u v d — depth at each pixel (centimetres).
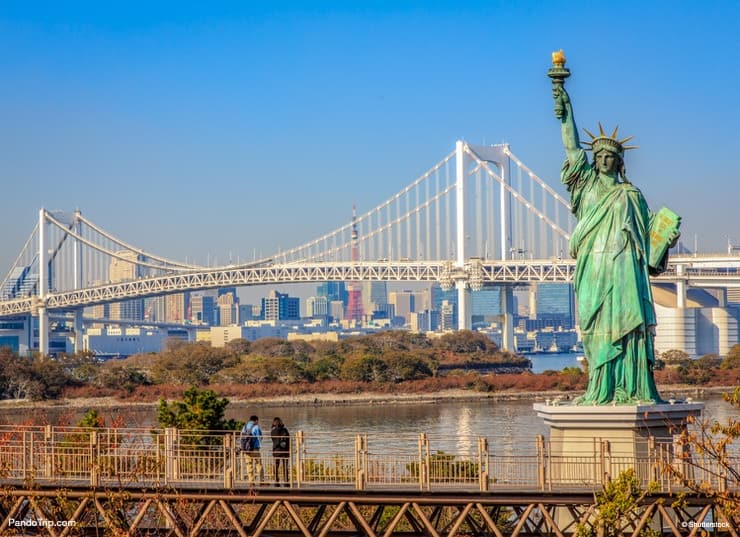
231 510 5850
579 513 6075
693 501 5741
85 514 6075
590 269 6788
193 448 6656
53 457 6209
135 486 5988
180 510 5741
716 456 5312
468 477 6066
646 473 6188
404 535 6219
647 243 6806
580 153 6944
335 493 5775
